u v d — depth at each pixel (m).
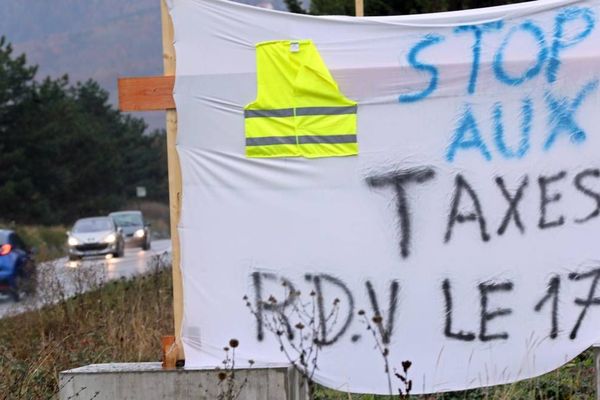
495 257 10.49
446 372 10.52
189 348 10.73
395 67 10.53
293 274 10.61
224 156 10.66
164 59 10.79
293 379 10.55
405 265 10.52
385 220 10.53
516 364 10.49
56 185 106.00
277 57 10.59
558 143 10.50
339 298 10.55
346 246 10.55
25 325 19.69
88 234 55.91
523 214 10.50
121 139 138.25
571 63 10.48
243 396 10.35
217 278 10.70
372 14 20.11
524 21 10.50
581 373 12.12
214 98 10.66
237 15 10.62
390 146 10.54
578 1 10.48
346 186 10.55
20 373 12.68
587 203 10.47
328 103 10.56
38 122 103.62
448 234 10.52
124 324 16.92
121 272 40.06
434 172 10.50
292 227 10.61
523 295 10.48
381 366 10.54
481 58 10.50
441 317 10.52
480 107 10.50
